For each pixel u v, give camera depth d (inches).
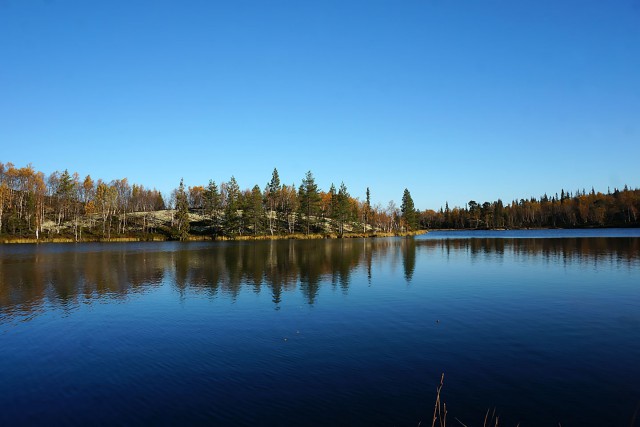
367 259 2159.2
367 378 541.3
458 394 488.4
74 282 1391.5
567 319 845.8
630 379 528.4
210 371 575.5
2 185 4426.7
